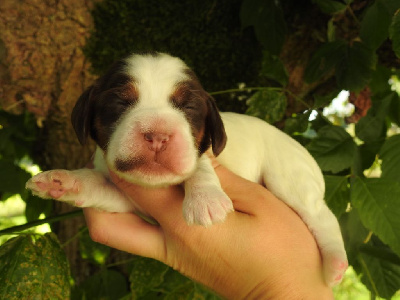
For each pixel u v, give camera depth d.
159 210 0.19
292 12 0.29
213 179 0.19
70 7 0.26
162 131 0.18
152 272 0.24
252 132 0.25
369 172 0.29
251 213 0.20
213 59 0.29
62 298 0.20
